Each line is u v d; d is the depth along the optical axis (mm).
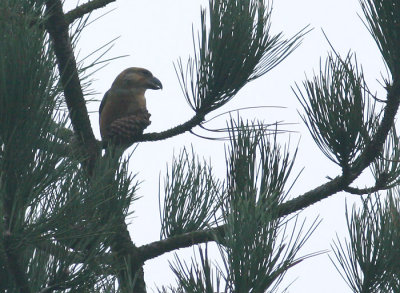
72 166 4164
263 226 3996
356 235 5164
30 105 3855
